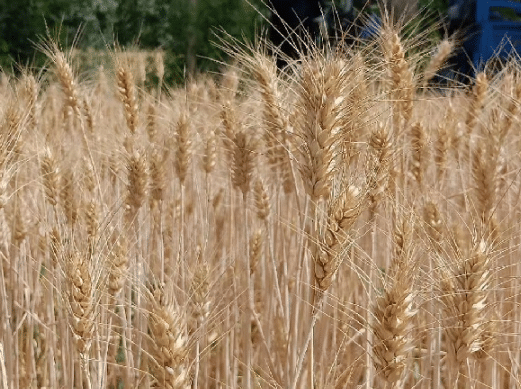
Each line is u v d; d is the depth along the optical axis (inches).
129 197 207.2
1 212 208.4
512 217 202.5
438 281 132.1
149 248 227.6
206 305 168.7
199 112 272.1
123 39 648.4
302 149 133.6
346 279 212.7
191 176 291.4
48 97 310.0
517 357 171.9
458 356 123.3
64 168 229.9
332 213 122.8
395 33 191.6
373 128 168.1
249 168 204.8
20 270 230.4
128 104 232.5
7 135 175.8
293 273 248.2
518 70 225.1
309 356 126.7
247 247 201.9
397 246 129.5
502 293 178.2
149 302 126.7
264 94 171.6
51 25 617.6
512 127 217.5
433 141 225.6
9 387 195.5
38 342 253.9
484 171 189.3
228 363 202.8
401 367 120.1
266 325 221.8
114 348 221.1
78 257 139.4
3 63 583.8
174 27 637.9
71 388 187.2
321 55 135.1
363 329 170.9
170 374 118.8
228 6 632.4
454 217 230.1
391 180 192.4
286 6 617.6
